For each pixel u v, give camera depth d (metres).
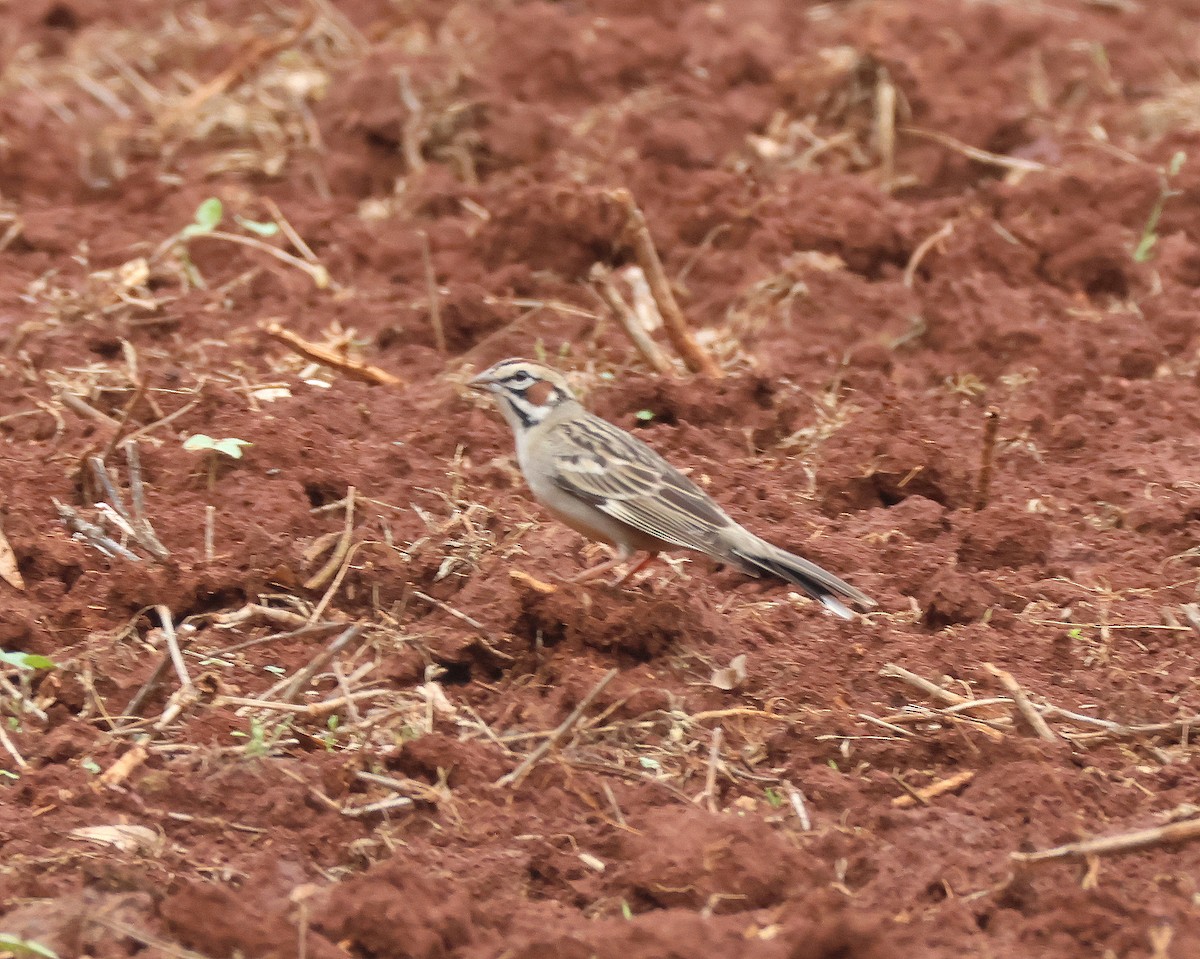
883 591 12.20
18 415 14.26
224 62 23.52
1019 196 19.02
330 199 19.94
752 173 19.48
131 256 18.12
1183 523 13.27
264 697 10.67
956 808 9.73
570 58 22.00
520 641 11.21
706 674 11.01
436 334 16.62
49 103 22.20
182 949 8.41
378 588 11.77
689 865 8.98
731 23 24.23
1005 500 13.68
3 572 11.74
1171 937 8.41
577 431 11.43
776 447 14.73
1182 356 16.67
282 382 15.26
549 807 9.80
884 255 18.17
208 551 12.09
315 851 9.44
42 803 9.62
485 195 19.44
